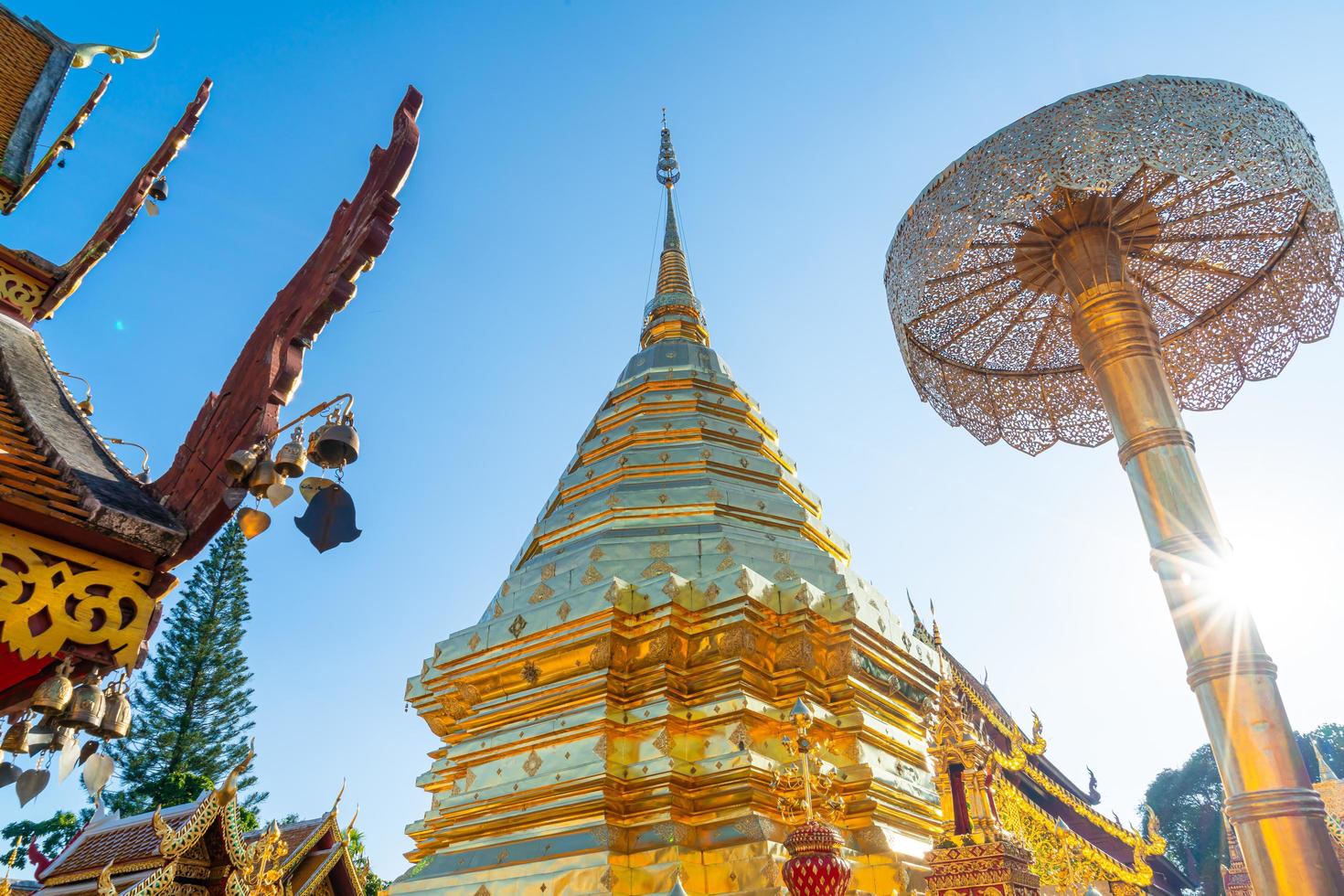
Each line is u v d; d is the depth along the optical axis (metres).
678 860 11.59
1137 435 7.78
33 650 4.79
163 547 5.25
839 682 14.01
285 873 19.72
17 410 5.87
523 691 14.44
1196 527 7.25
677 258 25.95
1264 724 6.46
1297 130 8.24
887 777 13.59
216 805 11.66
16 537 4.89
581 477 18.69
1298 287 10.27
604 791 12.20
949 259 8.80
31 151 7.85
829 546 18.20
